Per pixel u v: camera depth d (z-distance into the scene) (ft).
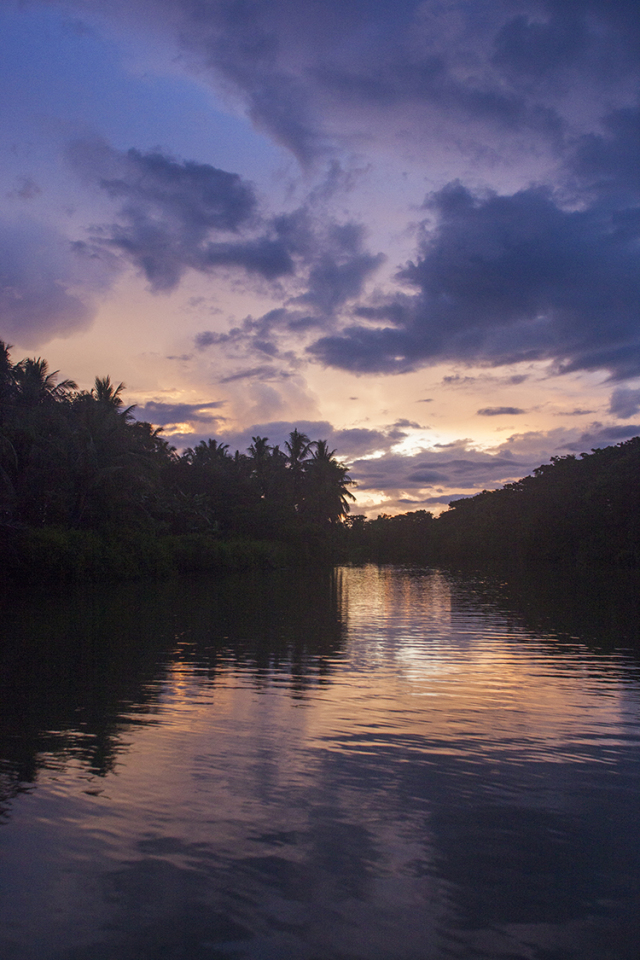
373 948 11.71
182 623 56.39
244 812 17.07
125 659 38.86
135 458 116.57
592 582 114.83
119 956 11.48
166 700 28.84
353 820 16.65
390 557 329.93
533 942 11.93
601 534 176.35
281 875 14.03
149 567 115.44
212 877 13.94
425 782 19.15
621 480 167.43
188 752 21.70
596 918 12.66
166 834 15.85
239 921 12.46
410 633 50.49
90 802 17.67
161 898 13.19
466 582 120.26
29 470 100.27
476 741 23.00
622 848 15.33
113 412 120.67
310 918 12.57
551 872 14.28
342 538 239.71
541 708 27.55
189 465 175.11
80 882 13.76
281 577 137.08
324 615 63.10
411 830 16.14
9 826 16.28
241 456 197.26
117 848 15.16
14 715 26.40
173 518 150.82
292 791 18.45
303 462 209.67
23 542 89.97
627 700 28.94
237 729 24.36
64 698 29.25
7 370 106.11
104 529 111.24
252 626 54.49
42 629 52.11
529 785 18.99
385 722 25.30
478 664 37.47
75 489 109.91
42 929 12.23
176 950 11.63
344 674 34.53
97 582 103.86
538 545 213.66
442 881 13.88
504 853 15.08
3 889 13.51
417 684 32.12
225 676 34.01
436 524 323.57
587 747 22.38
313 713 26.63
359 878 13.97
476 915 12.72
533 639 47.26
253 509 178.09
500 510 246.27
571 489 197.98
